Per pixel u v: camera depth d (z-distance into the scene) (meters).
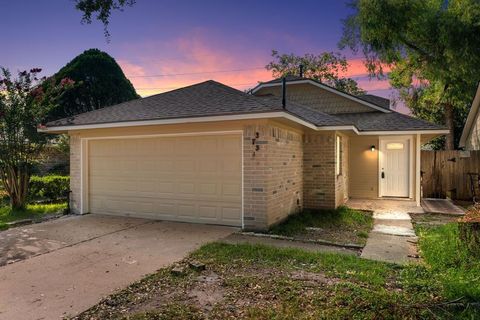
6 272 4.65
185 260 5.07
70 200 9.38
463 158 12.98
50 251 5.63
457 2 11.03
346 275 4.38
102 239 6.41
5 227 7.61
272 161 7.32
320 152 9.87
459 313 3.30
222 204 7.60
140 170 8.57
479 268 4.46
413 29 11.27
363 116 13.35
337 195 10.21
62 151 14.68
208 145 7.72
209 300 3.69
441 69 11.50
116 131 8.73
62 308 3.55
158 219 8.30
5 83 9.44
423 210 10.31
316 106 14.27
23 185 10.00
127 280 4.30
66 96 21.95
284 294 3.80
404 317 3.22
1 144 9.62
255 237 6.55
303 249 5.78
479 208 5.94
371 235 7.00
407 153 12.63
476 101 14.78
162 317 3.30
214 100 7.91
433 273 4.47
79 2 5.94
